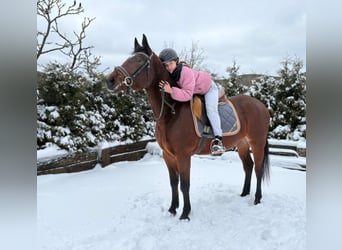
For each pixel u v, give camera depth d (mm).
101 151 5500
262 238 2748
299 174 5086
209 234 2799
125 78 2674
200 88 2988
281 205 3447
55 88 4859
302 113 6586
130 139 6285
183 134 2896
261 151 3557
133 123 6348
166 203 3555
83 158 5223
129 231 2840
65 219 3084
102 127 5629
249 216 3172
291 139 6543
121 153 6035
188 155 2973
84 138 5211
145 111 6887
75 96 5059
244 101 3539
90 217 3154
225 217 3152
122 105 6137
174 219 3100
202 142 3023
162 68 2908
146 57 2783
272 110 6871
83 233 2785
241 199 3646
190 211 3145
